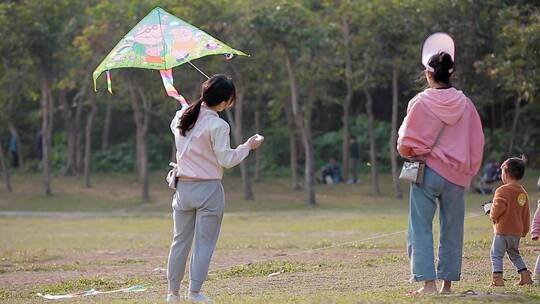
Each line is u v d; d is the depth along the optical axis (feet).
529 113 207.82
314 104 216.33
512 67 122.21
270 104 201.87
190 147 43.42
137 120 187.83
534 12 123.85
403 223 115.14
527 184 183.21
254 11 158.61
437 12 151.84
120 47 46.26
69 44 180.55
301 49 161.58
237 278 61.26
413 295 43.34
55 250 91.66
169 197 193.57
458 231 43.80
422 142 42.86
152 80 177.37
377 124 238.27
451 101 42.91
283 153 238.07
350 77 175.32
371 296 43.91
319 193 195.21
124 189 203.92
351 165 217.56
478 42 147.33
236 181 216.33
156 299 47.03
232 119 223.30
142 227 131.03
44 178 193.57
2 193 199.82
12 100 207.92
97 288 58.59
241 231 114.52
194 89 177.17
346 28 168.35
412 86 172.14
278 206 173.99
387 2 159.63
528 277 50.80
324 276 59.00
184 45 46.29
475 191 168.86
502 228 50.42
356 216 136.46
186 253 44.45
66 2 179.73
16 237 114.52
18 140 233.35
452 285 50.29
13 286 61.52
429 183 43.09
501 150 209.05
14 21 175.42
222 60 168.96
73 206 181.57
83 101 218.79
